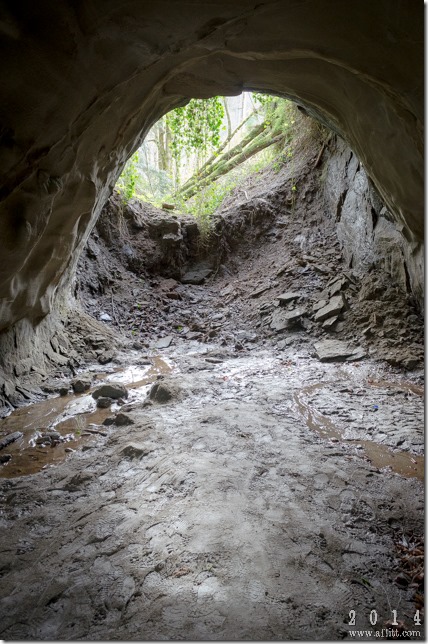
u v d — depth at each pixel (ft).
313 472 11.25
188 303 33.65
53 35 8.20
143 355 25.62
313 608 7.00
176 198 42.86
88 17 8.25
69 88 9.64
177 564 7.97
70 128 11.06
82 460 12.50
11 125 9.32
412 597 7.35
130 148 19.40
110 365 23.75
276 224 36.70
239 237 37.52
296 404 16.84
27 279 17.13
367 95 14.88
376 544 8.62
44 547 8.62
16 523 9.46
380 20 9.74
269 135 42.83
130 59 10.02
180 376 20.20
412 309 24.13
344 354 22.76
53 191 12.91
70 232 18.12
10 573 7.93
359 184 29.19
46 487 11.02
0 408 16.98
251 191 40.40
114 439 13.78
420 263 21.74
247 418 15.03
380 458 12.46
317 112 20.71
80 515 9.66
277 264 33.58
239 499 9.94
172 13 8.88
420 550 8.50
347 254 30.07
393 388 18.65
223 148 47.21
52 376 21.03
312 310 27.17
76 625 6.81
